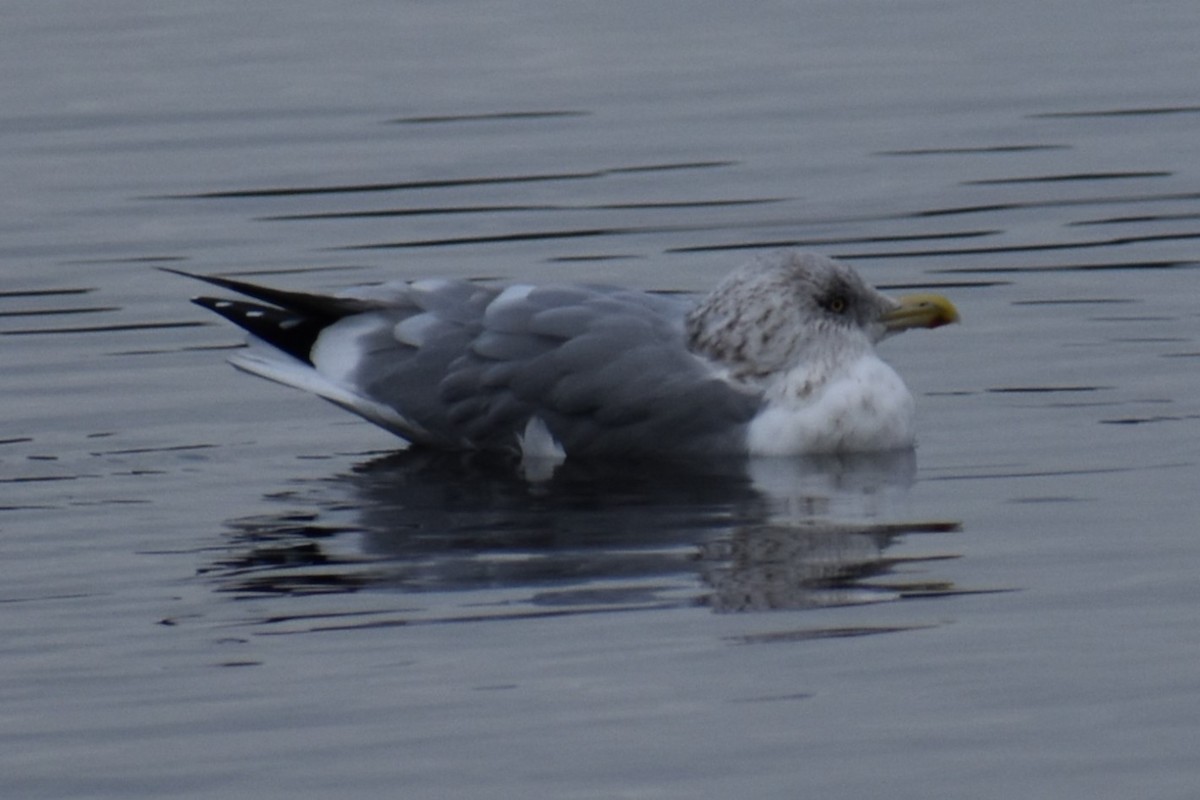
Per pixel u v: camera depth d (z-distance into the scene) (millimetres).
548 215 21578
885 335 16219
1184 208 21250
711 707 10977
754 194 22141
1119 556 13016
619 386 15695
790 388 15672
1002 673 11305
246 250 20719
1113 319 18203
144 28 28922
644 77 26406
